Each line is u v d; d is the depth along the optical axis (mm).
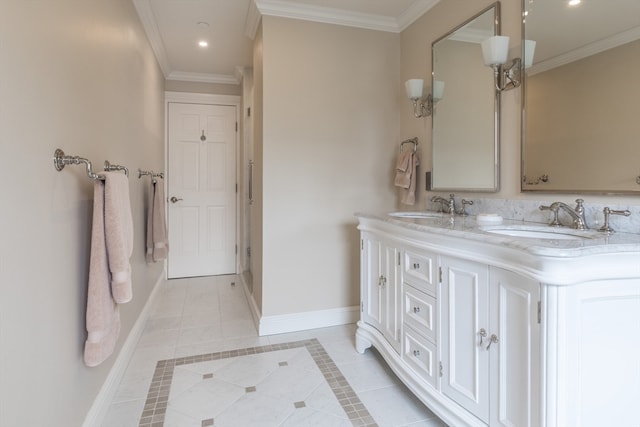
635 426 1108
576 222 1484
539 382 1043
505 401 1198
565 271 1000
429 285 1610
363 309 2326
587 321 1038
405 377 1777
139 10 2551
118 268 1419
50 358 1168
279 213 2637
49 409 1158
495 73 1857
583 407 1045
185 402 1795
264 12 2535
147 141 2932
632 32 1316
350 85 2768
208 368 2135
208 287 3826
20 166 990
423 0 2492
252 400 1814
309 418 1673
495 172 1958
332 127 2732
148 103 2979
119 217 1445
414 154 2650
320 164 2715
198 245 4254
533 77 1716
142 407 1754
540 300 1039
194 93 4137
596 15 1436
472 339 1352
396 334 1907
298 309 2711
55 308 1210
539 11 1676
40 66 1106
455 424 1423
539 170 1692
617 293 1066
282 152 2621
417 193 2711
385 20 2775
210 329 2729
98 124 1674
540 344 1037
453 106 2287
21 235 994
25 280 1015
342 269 2807
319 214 2729
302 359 2248
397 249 1896
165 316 2990
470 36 2127
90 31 1568
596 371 1056
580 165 1501
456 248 1429
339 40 2723
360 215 2287
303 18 2625
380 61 2840
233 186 4324
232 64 3791
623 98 1346
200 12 2699
